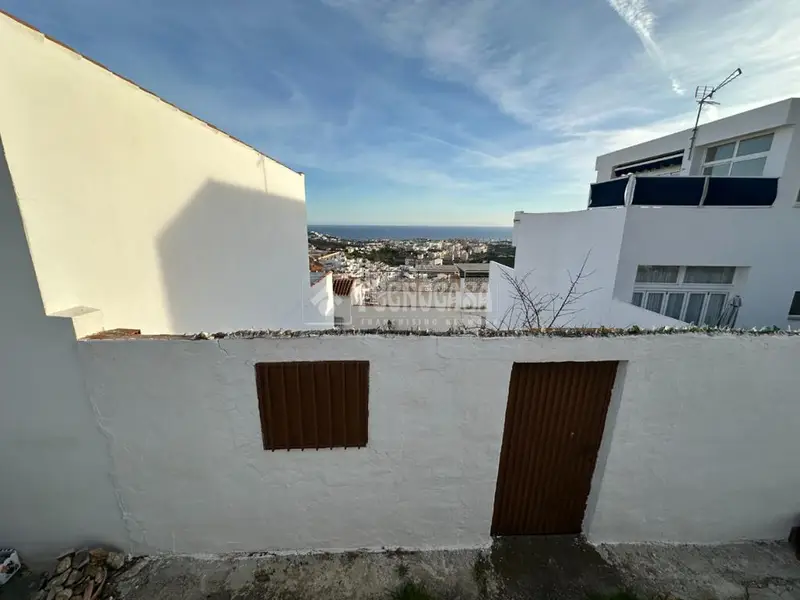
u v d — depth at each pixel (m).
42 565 2.74
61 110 2.22
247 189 5.06
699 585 2.65
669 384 2.59
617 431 2.71
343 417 2.52
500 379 2.52
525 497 2.99
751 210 5.74
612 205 6.75
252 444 2.54
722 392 2.61
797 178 5.57
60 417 2.41
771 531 3.01
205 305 4.06
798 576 2.72
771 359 2.56
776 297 6.03
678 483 2.85
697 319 6.43
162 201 3.28
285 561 2.77
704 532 2.99
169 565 2.72
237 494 2.66
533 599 2.52
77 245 2.38
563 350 2.47
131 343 2.28
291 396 2.45
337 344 2.37
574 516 3.08
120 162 2.75
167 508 2.66
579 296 6.71
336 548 2.87
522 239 9.77
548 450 2.88
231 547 2.81
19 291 2.16
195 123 3.78
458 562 2.80
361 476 2.68
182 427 2.47
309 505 2.73
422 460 2.67
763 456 2.79
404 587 2.59
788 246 5.84
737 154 6.34
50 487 2.56
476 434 2.63
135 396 2.38
